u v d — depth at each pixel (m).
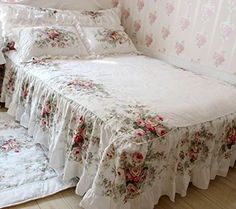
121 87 1.87
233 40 2.26
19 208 1.54
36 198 1.62
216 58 2.40
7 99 2.49
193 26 2.54
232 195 1.86
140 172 1.44
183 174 1.71
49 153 1.89
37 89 2.04
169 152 1.55
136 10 3.09
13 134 2.21
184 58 2.67
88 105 1.61
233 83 2.30
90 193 1.48
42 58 2.34
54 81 1.92
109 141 1.45
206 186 1.86
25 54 2.33
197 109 1.69
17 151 2.01
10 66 2.45
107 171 1.43
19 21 2.54
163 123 1.50
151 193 1.59
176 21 2.68
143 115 1.52
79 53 2.57
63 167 1.81
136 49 3.09
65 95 1.77
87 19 2.86
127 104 1.62
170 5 2.70
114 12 3.11
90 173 1.58
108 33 2.82
